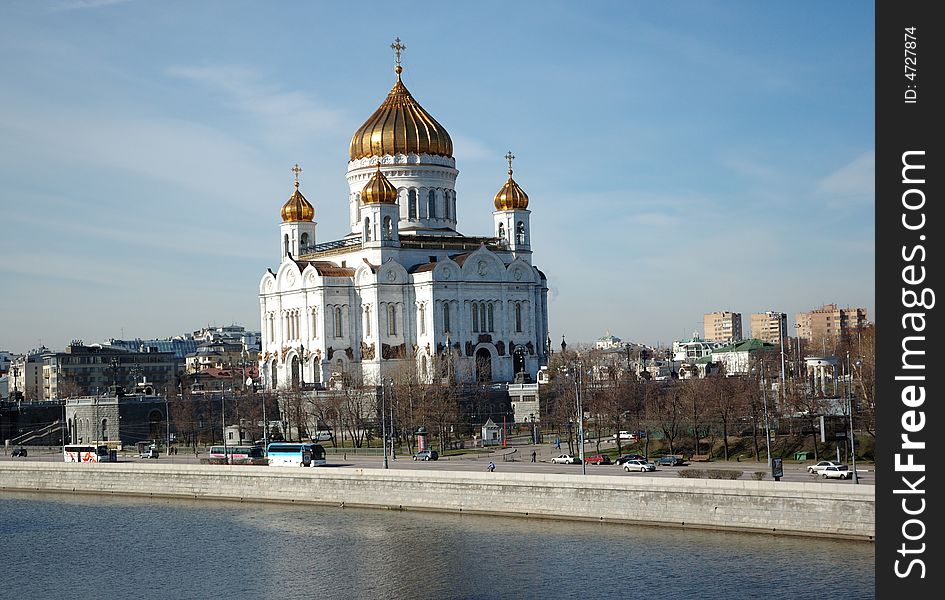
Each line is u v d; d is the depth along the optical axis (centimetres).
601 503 18925
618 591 15412
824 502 17025
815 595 14762
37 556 18738
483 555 17362
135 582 17112
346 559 17650
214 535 19612
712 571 15875
